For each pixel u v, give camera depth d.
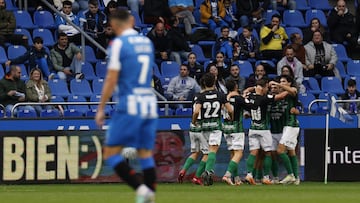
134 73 29.61
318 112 70.62
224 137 61.06
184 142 61.44
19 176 59.22
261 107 57.41
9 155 59.12
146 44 29.95
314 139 62.97
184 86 68.75
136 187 29.69
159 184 58.78
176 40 75.81
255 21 81.00
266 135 57.84
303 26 82.75
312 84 75.38
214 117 55.34
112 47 29.59
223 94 55.59
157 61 75.19
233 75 70.31
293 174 59.66
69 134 59.94
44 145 59.59
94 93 70.12
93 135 60.19
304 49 76.31
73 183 59.91
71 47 71.50
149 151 30.36
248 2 81.25
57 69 70.88
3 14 72.75
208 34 78.81
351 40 81.19
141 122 29.69
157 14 77.69
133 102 29.55
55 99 68.38
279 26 77.88
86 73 72.06
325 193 47.47
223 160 61.75
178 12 79.06
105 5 79.69
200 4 81.88
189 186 55.66
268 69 75.56
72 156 59.94
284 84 57.75
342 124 64.62
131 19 30.52
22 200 41.28
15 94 64.06
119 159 29.84
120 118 29.67
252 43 76.75
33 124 60.75
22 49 72.06
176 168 61.31
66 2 75.00
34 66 69.44
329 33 81.62
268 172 59.12
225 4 80.81
